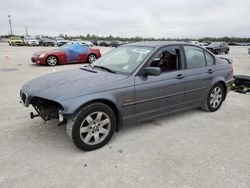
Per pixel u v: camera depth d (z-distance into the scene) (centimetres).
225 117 455
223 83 489
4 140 341
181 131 386
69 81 331
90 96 300
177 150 324
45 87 326
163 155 310
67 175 265
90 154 311
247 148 332
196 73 426
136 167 282
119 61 394
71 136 303
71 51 1250
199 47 449
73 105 288
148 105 364
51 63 1183
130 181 256
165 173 271
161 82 370
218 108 498
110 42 4772
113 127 335
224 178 263
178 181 257
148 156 307
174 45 407
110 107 330
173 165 287
